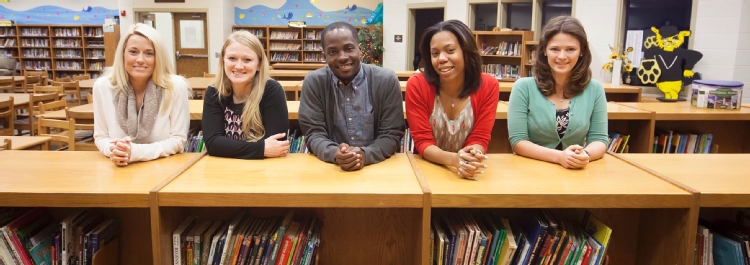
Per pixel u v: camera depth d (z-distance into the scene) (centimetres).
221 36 1176
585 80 212
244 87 204
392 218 196
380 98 199
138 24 201
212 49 1182
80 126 358
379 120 202
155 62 199
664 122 346
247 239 171
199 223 188
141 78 200
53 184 159
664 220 176
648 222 190
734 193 155
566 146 219
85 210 190
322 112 203
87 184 159
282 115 205
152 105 200
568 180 169
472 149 169
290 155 204
